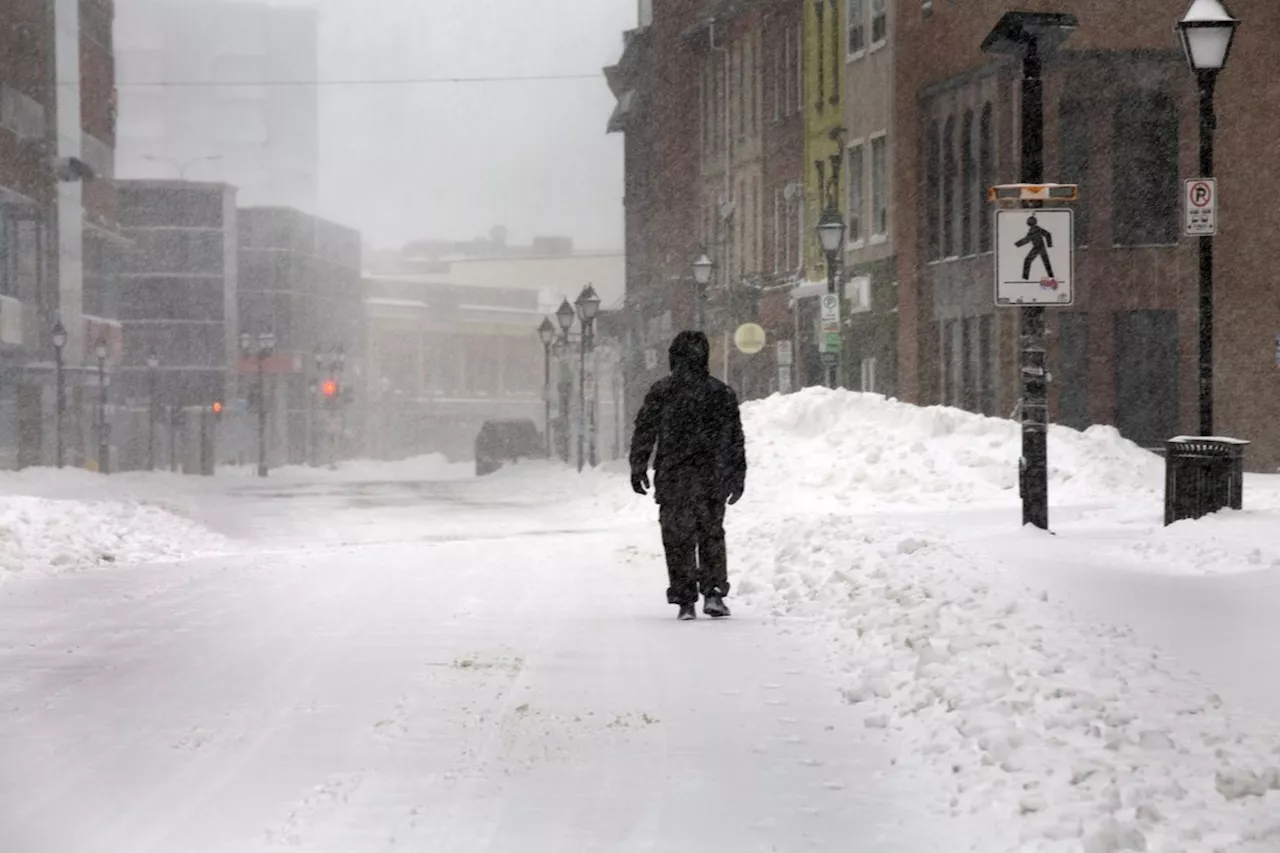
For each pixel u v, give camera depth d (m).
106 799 10.27
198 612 20.73
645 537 33.47
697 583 20.33
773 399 48.72
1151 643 15.33
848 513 36.47
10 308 109.75
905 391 71.06
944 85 68.00
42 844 9.14
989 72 64.88
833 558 22.48
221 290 198.88
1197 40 28.44
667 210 110.88
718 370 100.38
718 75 100.88
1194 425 62.19
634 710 13.42
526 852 9.03
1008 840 8.95
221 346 198.88
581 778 10.93
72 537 32.03
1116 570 21.00
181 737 12.29
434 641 17.64
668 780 10.88
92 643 17.69
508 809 10.05
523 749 11.85
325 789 10.47
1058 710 11.89
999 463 41.69
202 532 40.94
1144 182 62.88
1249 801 9.47
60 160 122.94
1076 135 63.31
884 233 74.75
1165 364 63.12
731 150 97.75
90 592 23.69
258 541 43.00
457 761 11.43
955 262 67.62
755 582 22.23
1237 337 61.16
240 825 9.58
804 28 85.00
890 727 12.62
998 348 64.38
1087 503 36.50
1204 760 10.38
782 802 10.27
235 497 74.81
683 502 19.62
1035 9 63.69
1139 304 62.75
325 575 26.02
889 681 14.08
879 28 74.69
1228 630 16.06
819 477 42.47
